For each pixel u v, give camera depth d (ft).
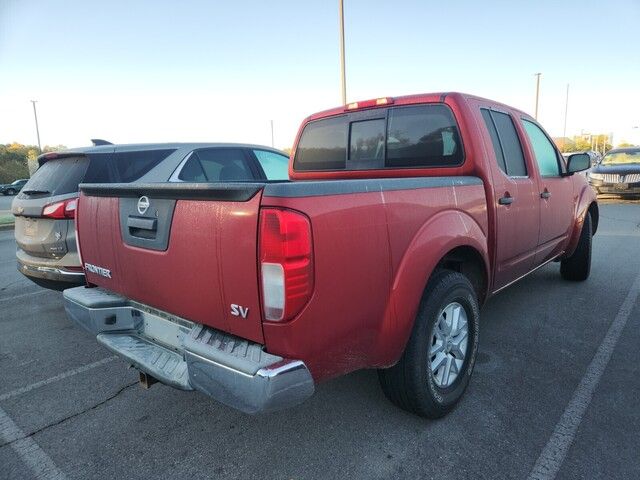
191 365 7.11
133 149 16.37
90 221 9.63
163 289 7.91
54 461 8.36
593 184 49.75
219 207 6.66
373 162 12.57
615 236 28.99
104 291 9.91
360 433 8.82
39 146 192.13
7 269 25.43
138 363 8.09
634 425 8.77
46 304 18.21
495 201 10.73
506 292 17.21
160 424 9.44
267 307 6.31
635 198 51.16
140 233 8.27
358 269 7.05
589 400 9.67
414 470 7.75
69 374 11.87
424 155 11.44
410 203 8.10
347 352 7.21
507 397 9.89
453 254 9.99
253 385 6.24
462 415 9.30
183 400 10.38
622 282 18.26
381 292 7.51
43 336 14.62
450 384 9.37
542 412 9.30
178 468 8.05
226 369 6.56
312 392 6.65
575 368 11.12
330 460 8.09
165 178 16.69
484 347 12.42
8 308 17.74
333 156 13.57
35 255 14.87
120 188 8.38
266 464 8.06
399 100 11.79
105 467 8.16
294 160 14.82
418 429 8.88
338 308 6.82
